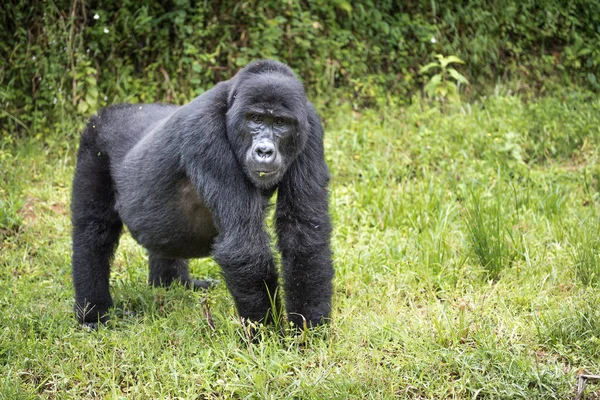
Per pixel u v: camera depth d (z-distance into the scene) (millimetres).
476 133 9086
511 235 6449
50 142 9141
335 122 9695
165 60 9836
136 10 10023
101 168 5855
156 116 5922
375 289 5930
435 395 4598
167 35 9945
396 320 5320
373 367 4773
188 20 10078
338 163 8609
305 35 10156
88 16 9945
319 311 4977
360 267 6301
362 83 10148
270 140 4734
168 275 6480
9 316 5582
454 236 6840
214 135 4914
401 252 6590
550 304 5539
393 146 8906
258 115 4773
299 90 4953
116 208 5766
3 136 9344
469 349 4930
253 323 4875
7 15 9938
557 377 4594
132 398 4609
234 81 5008
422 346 4965
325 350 4848
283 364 4730
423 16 11055
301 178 5039
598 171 8109
